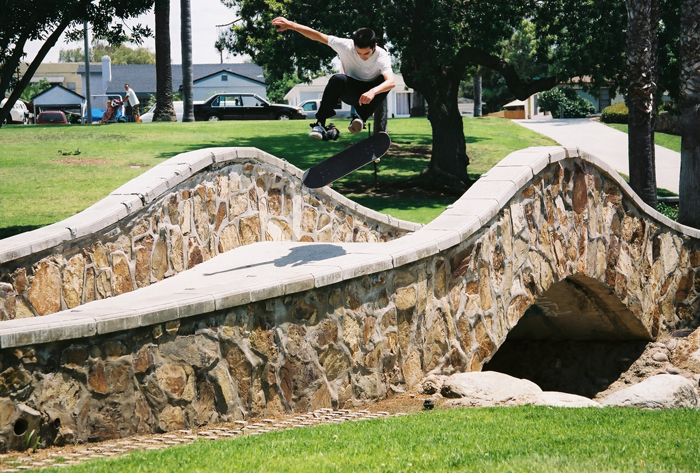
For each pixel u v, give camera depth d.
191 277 8.40
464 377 7.87
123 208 8.30
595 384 13.33
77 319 5.25
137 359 5.59
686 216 18.39
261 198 10.93
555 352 14.30
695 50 17.95
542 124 44.41
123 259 8.43
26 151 24.33
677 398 8.19
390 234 14.30
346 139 29.67
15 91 13.06
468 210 9.09
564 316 13.38
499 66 22.64
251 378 6.38
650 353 13.41
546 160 10.16
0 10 11.95
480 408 6.79
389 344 7.80
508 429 5.72
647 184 20.03
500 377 7.95
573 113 57.59
